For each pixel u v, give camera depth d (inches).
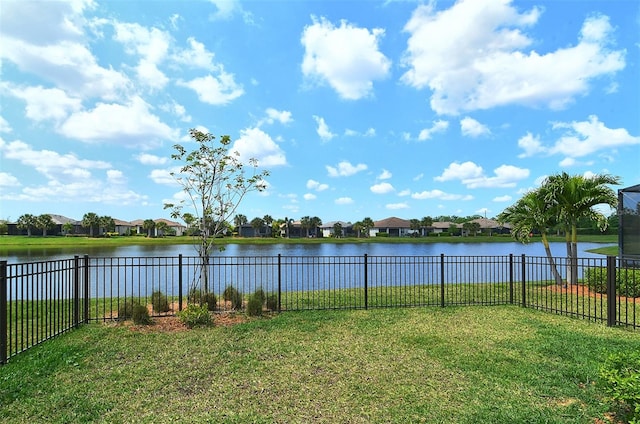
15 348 214.5
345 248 2062.0
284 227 3415.4
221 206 366.3
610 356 145.5
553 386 164.7
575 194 445.7
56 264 278.5
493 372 181.8
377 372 183.8
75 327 266.7
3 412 143.3
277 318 296.0
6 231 3122.5
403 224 3875.5
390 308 342.0
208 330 259.9
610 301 275.9
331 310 331.0
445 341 234.4
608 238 2103.8
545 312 323.6
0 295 195.6
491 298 397.7
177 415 142.3
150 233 3235.7
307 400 154.5
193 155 355.3
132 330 258.7
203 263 336.2
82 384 169.5
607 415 138.3
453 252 1688.0
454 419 138.0
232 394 160.2
